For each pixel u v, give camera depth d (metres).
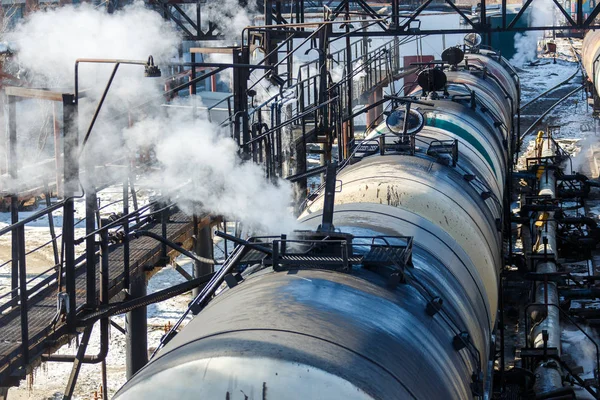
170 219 25.83
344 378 10.09
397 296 13.21
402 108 24.94
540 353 26.22
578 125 75.25
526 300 33.72
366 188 19.08
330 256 13.73
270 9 37.28
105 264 18.53
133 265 21.02
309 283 12.64
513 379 24.91
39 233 43.22
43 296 19.16
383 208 17.95
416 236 16.88
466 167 24.39
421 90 37.06
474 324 15.51
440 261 16.31
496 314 20.73
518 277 33.78
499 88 45.88
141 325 23.94
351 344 10.87
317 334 10.86
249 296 12.35
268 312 11.45
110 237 20.16
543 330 26.44
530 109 84.62
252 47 37.50
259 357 10.25
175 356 10.87
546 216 39.53
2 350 15.81
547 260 34.47
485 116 34.34
